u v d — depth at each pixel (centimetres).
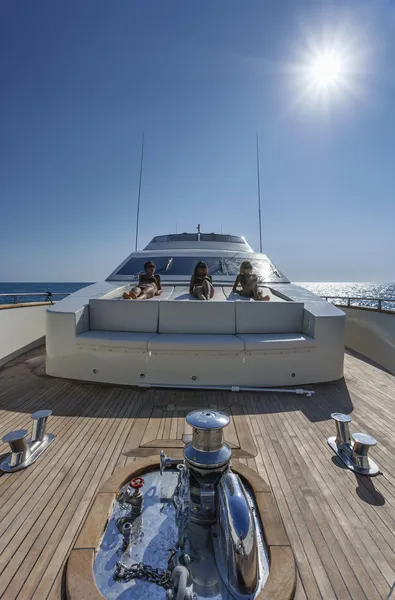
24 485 200
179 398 349
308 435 270
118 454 237
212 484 166
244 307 408
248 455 238
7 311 509
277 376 385
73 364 400
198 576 137
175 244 742
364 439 220
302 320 418
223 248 736
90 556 145
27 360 510
